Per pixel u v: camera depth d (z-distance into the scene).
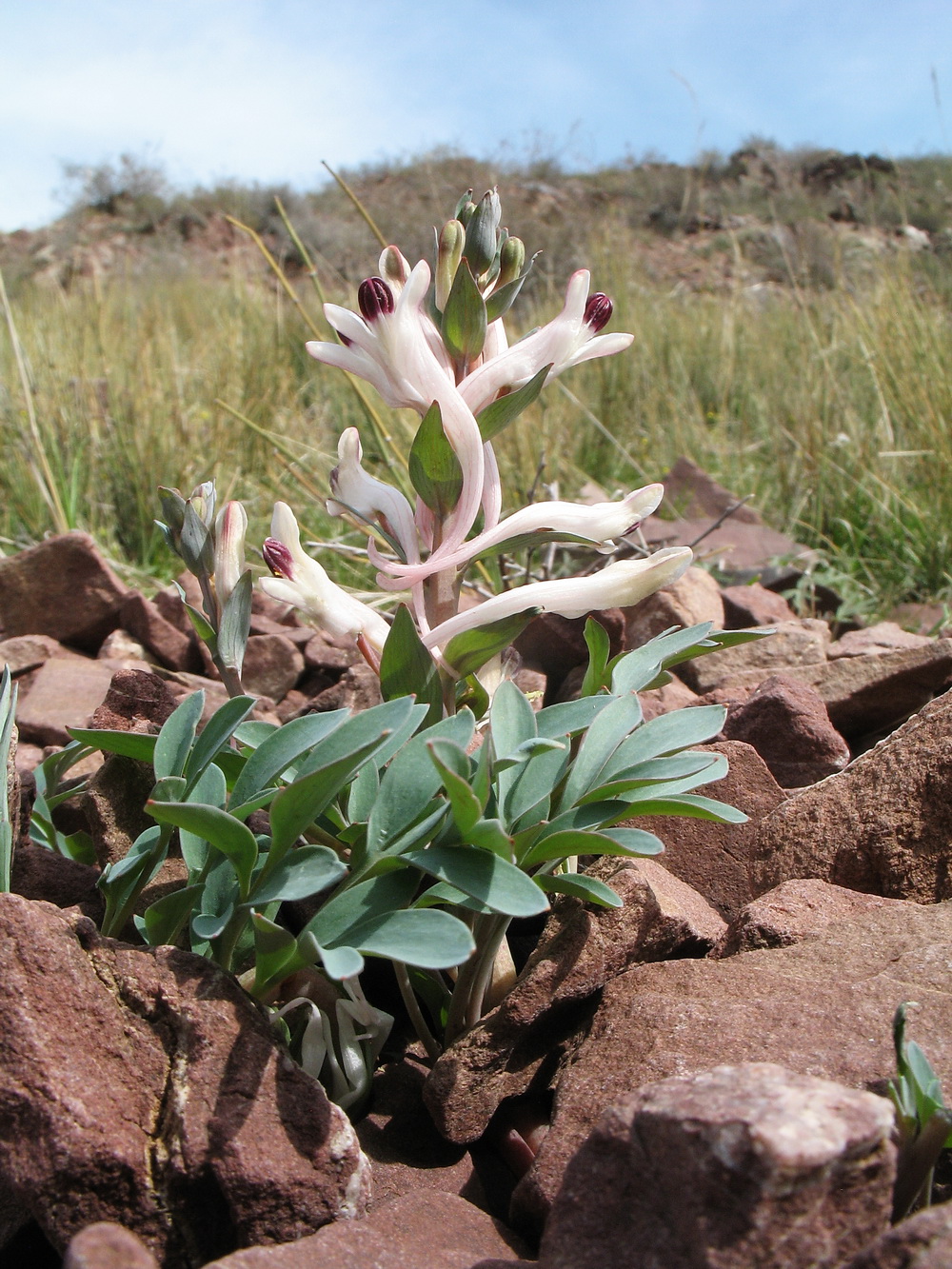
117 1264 0.10
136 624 0.34
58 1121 0.13
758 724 0.25
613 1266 0.11
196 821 0.13
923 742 0.19
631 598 0.16
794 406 0.59
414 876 0.14
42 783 0.19
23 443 0.47
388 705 0.14
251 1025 0.14
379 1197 0.15
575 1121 0.14
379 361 0.16
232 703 0.15
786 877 0.20
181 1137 0.13
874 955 0.16
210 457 0.53
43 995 0.13
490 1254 0.13
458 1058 0.15
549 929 0.16
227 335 0.73
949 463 0.46
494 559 0.36
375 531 0.18
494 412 0.16
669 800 0.15
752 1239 0.10
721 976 0.16
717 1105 0.11
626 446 0.63
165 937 0.15
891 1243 0.10
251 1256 0.12
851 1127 0.10
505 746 0.15
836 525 0.49
